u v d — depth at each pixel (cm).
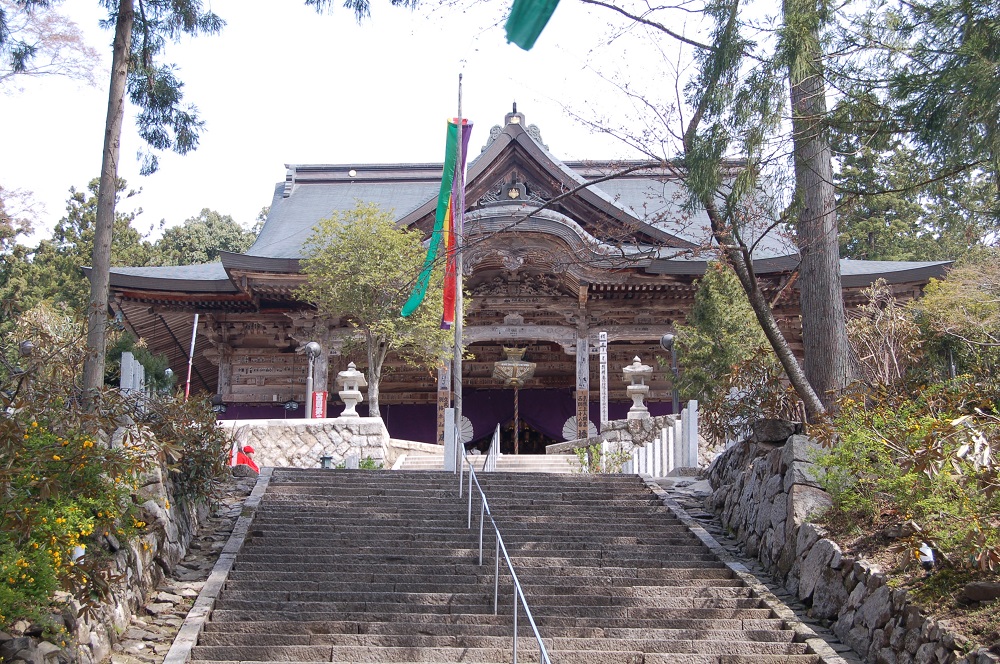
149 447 1017
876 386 1291
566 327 3325
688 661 915
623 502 1474
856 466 1128
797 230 1480
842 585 1018
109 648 906
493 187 3172
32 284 4134
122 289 3109
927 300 2056
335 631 976
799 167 1298
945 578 907
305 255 3055
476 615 1005
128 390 1245
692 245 1430
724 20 1184
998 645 783
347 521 1322
